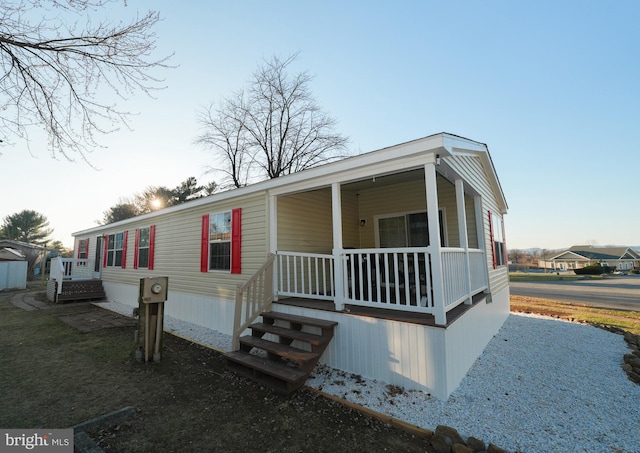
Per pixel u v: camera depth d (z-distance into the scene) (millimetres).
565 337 6227
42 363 4398
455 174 4625
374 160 3924
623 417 2979
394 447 2447
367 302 3926
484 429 2703
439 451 2398
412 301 5211
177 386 3598
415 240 6836
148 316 4504
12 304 10320
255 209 5891
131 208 28891
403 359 3453
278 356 3965
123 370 4125
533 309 10445
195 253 7242
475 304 4914
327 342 3871
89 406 3061
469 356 4285
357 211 7809
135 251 9609
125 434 2555
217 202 6723
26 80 3357
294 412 2984
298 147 18656
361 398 3219
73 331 6398
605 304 12266
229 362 4148
